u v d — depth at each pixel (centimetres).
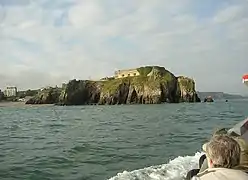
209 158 339
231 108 8256
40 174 1270
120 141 2262
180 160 1334
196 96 16138
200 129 2958
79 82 16525
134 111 7875
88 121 4738
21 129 3512
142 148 1909
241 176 310
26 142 2317
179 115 5541
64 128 3538
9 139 2522
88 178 1198
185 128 3097
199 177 326
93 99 16438
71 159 1584
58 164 1463
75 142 2256
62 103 16162
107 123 4194
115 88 15788
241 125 731
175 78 16325
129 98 15725
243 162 371
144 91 15400
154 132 2827
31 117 6438
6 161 1540
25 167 1398
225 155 324
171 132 2780
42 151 1866
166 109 8488
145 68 17488
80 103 16325
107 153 1752
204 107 9356
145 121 4347
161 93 15125
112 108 10750
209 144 343
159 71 16025
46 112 8875
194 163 1255
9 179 1195
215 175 315
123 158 1593
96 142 2228
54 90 18412
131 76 17100
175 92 15862
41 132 3106
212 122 3734
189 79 16112
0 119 5800
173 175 1066
